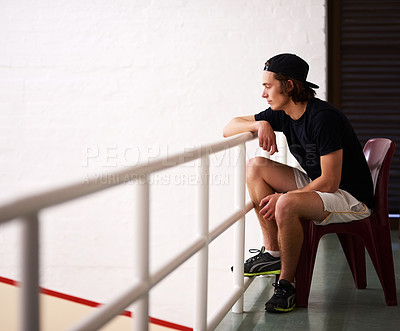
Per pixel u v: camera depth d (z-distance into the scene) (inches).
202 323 115.0
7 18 245.3
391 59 241.4
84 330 63.8
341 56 244.4
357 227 142.9
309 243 142.7
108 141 245.3
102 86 243.8
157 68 240.1
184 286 248.4
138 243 80.4
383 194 144.9
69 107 246.1
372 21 240.7
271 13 232.4
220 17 235.0
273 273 149.1
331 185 135.2
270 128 147.9
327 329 130.5
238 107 237.1
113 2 240.1
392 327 131.3
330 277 173.9
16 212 49.1
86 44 242.8
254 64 234.5
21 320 53.3
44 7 243.4
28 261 52.6
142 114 242.5
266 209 141.1
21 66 246.2
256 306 148.2
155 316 250.7
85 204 248.4
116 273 249.8
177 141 241.6
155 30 238.7
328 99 247.0
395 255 199.2
